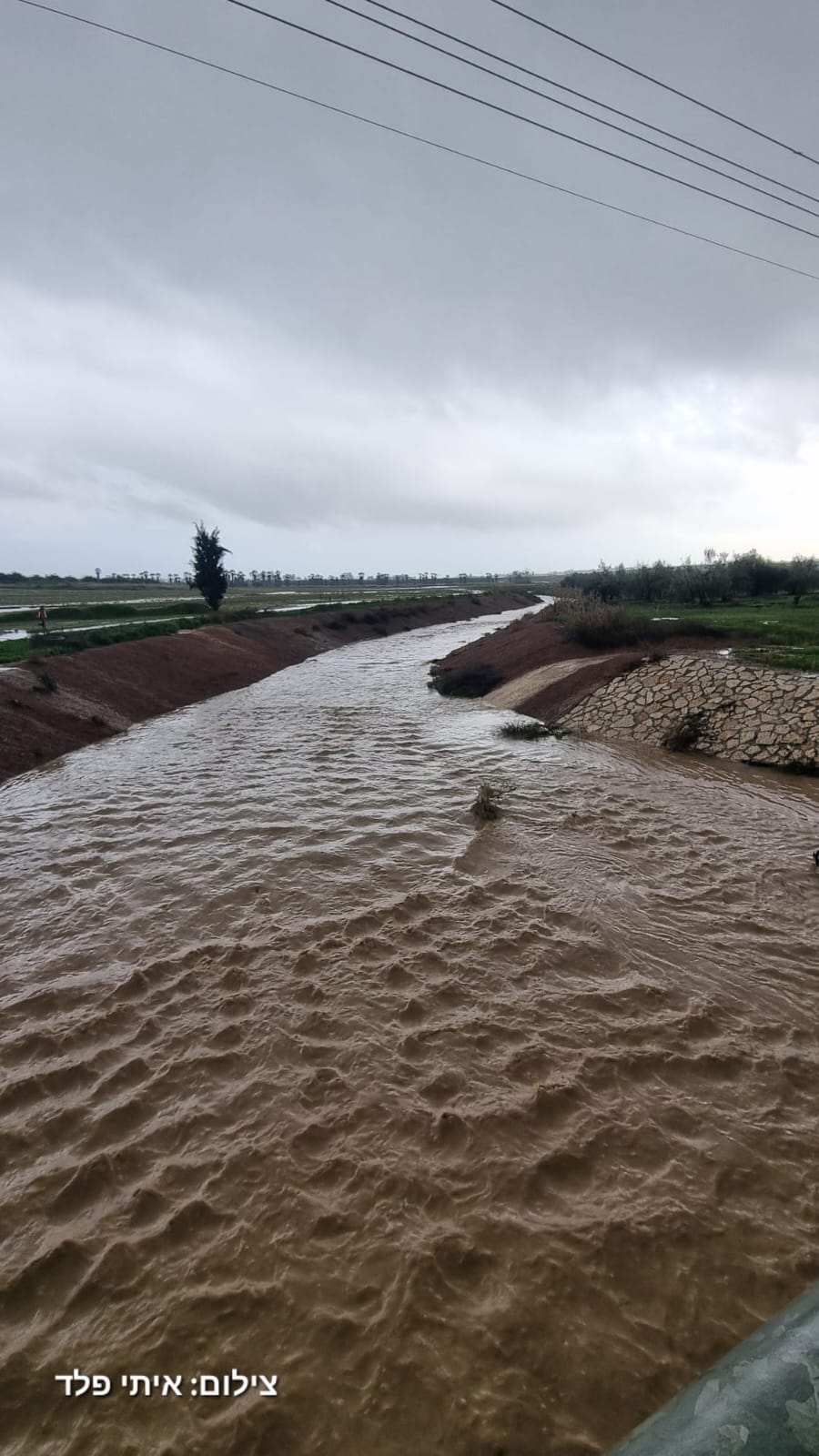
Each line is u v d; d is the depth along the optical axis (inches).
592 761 595.8
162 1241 160.1
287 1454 119.2
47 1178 177.8
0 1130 193.6
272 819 446.0
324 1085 208.7
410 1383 129.6
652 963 275.3
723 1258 153.4
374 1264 153.5
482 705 895.7
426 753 634.8
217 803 484.1
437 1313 142.3
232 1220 165.2
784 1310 120.3
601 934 297.1
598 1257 153.9
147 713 852.6
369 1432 122.0
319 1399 127.5
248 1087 208.2
